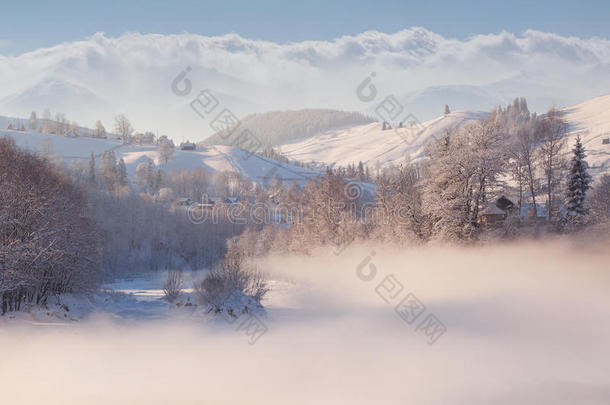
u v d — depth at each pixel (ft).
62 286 93.30
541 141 209.26
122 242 336.49
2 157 104.73
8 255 63.62
